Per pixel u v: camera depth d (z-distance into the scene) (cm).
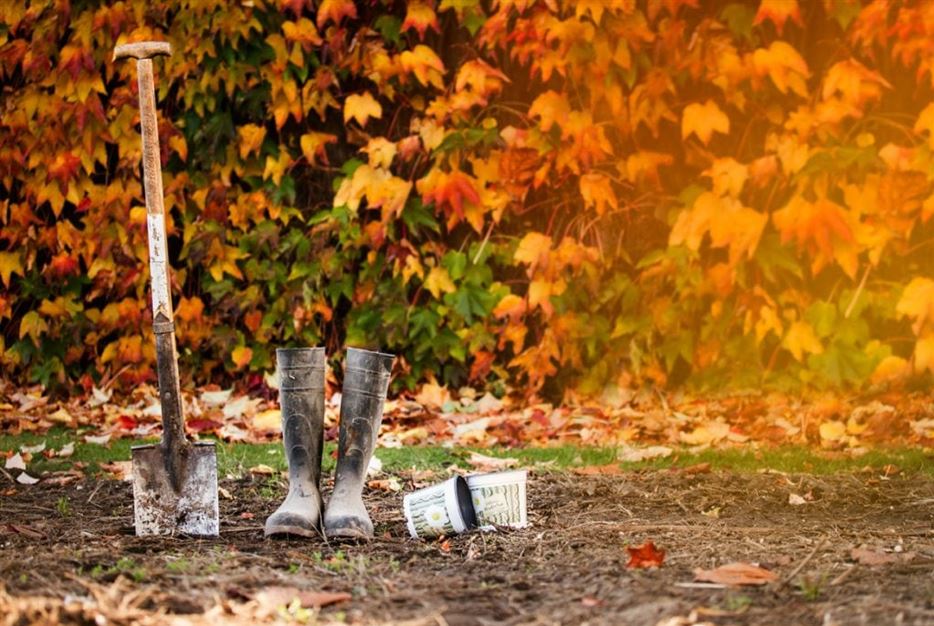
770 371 996
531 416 955
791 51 939
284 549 550
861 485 694
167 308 593
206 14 1011
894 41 975
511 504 591
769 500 661
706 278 992
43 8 1023
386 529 604
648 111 982
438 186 986
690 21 983
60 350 1056
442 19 1030
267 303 1049
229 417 963
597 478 725
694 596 447
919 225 974
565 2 969
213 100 1026
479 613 432
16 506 658
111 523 616
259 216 1041
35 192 1045
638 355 1008
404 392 1036
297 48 1009
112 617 410
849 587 457
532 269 988
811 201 966
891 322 989
